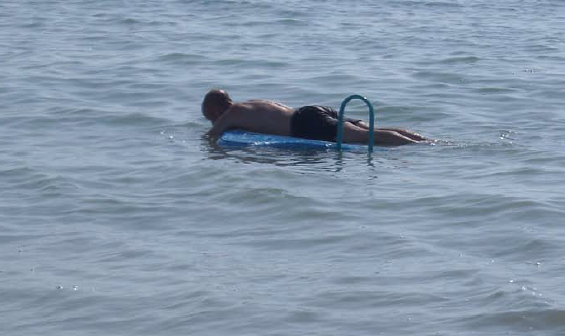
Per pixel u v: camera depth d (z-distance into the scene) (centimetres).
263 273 1969
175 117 3481
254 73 4356
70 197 2528
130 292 1894
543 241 2097
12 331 1748
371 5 7019
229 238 2202
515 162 2794
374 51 5000
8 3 6838
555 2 7288
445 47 5134
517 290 1816
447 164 2783
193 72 4375
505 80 4184
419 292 1841
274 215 2353
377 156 2884
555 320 1702
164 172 2744
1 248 2167
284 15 6406
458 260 2006
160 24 5956
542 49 5088
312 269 1986
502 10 6844
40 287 1936
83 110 3559
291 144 3009
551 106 3666
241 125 3155
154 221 2338
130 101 3766
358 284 1891
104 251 2134
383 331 1683
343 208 2377
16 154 2972
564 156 2855
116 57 4762
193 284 1919
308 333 1684
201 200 2486
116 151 3009
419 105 3666
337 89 4003
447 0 7338
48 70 4372
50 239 2222
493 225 2230
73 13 6400
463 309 1756
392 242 2133
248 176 2655
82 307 1838
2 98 3778
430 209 2358
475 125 3353
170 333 1712
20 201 2509
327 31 5731
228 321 1744
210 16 6362
